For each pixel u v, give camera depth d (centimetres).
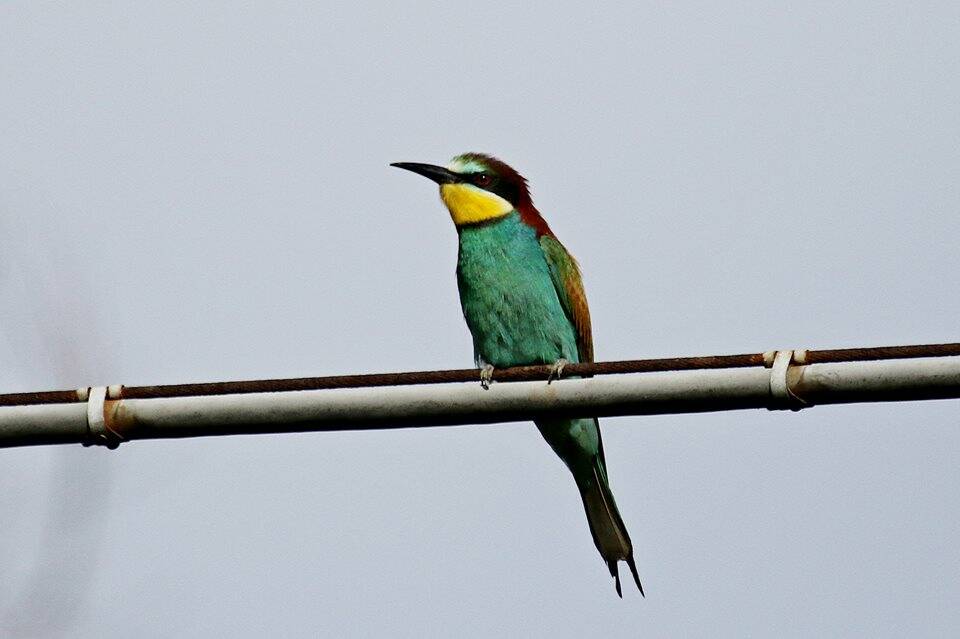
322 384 862
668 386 834
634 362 845
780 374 813
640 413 849
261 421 861
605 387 845
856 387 801
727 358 829
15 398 870
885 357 799
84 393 865
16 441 874
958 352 784
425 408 860
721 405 830
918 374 786
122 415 863
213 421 865
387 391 860
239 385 863
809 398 811
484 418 858
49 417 867
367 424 864
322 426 866
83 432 864
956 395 783
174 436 878
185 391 870
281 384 862
